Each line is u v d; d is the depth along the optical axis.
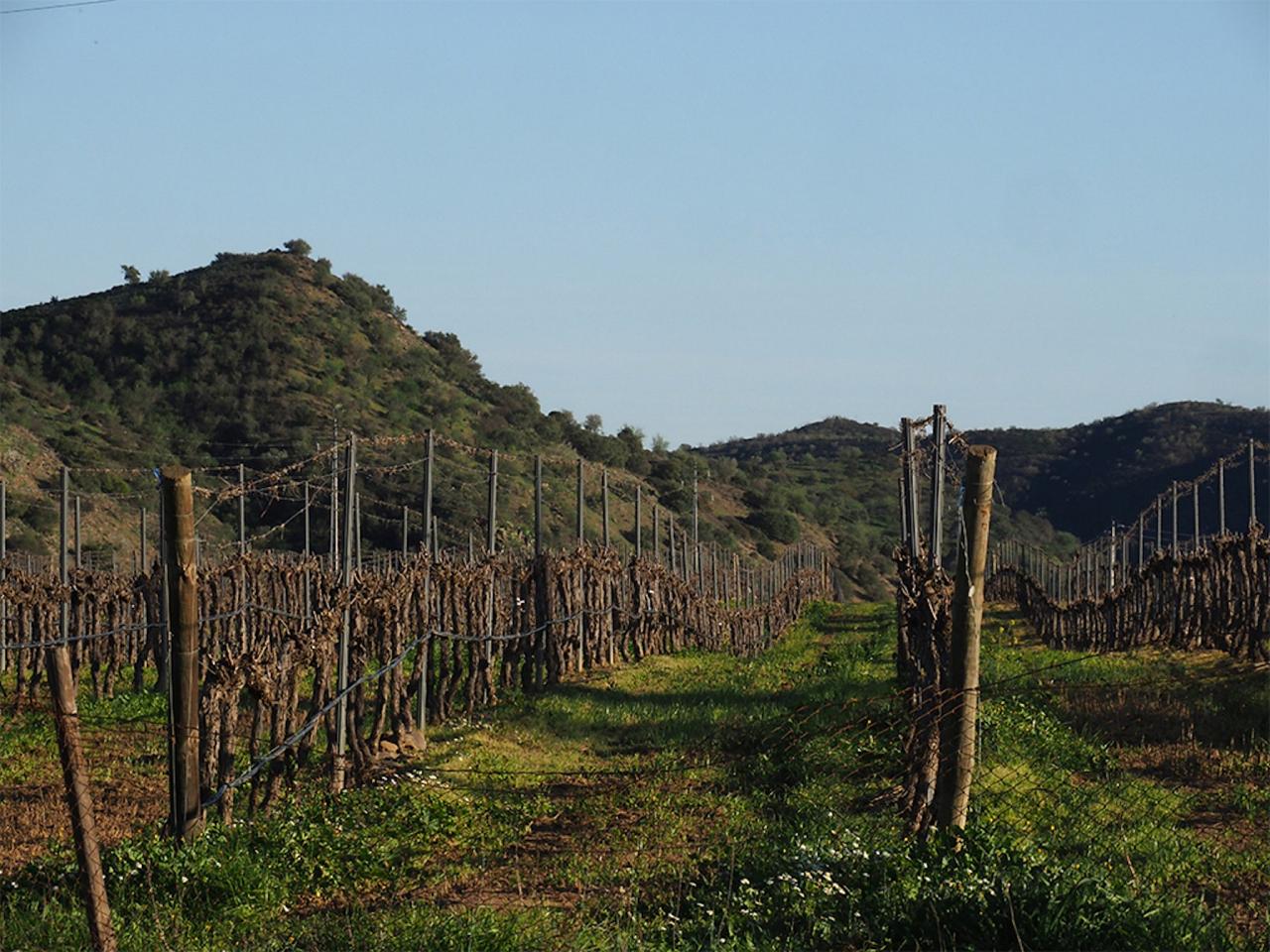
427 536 23.47
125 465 78.44
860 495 155.00
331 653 17.64
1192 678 22.00
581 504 34.00
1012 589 64.38
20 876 12.00
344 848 13.55
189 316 102.00
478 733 22.72
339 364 97.44
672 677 31.89
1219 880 11.17
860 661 34.16
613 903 10.86
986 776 14.32
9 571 31.09
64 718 8.74
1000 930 9.21
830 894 10.34
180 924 10.70
